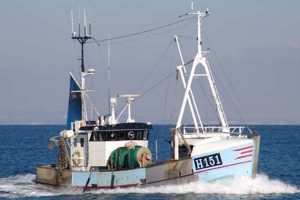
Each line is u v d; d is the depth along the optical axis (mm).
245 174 146125
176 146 149500
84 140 160750
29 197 157000
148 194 147750
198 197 143000
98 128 156125
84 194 153375
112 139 157250
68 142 163875
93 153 158375
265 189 152625
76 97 171375
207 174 146125
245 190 146375
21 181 194750
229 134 153875
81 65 170000
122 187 151750
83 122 163500
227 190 146000
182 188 146875
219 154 145375
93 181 154500
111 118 161625
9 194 163500
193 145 148125
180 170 146875
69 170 159250
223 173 145875
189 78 153750
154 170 148375
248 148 145250
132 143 155000
